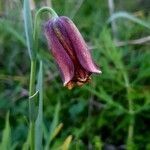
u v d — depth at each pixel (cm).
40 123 18
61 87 28
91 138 26
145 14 36
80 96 28
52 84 29
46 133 21
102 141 26
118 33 32
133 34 31
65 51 16
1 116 27
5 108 28
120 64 26
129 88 25
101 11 35
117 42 30
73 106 27
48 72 29
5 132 20
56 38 17
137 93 25
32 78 17
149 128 26
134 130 26
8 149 20
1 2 31
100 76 27
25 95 29
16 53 31
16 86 30
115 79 26
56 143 22
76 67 16
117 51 27
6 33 32
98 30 33
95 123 26
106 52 27
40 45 31
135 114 26
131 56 29
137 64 29
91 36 32
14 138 25
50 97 28
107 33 27
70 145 23
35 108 17
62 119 27
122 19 33
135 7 36
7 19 31
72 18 31
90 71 16
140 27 31
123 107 26
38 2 32
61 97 28
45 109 28
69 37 16
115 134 26
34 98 17
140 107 25
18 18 31
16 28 31
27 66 31
